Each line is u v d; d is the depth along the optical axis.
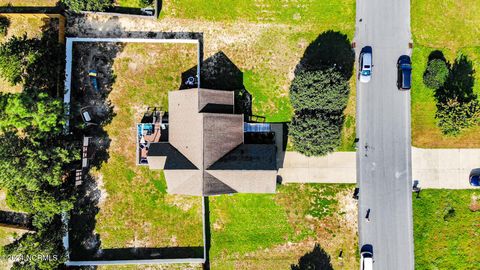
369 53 38.31
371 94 39.00
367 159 38.97
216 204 39.44
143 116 39.50
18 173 33.66
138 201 39.50
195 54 39.50
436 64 37.59
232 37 39.44
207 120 35.47
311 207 39.19
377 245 38.91
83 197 39.41
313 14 39.44
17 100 32.72
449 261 38.75
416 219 38.91
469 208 38.94
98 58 39.47
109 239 39.44
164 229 39.50
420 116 38.97
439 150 38.91
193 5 39.50
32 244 35.44
